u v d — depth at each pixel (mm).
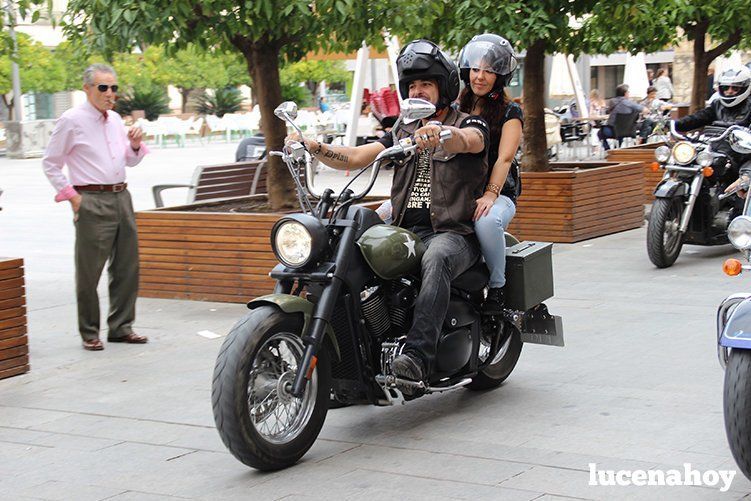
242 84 44500
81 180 7379
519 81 22125
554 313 8047
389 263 5141
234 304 8906
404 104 4758
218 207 9984
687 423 5387
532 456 4969
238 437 4691
